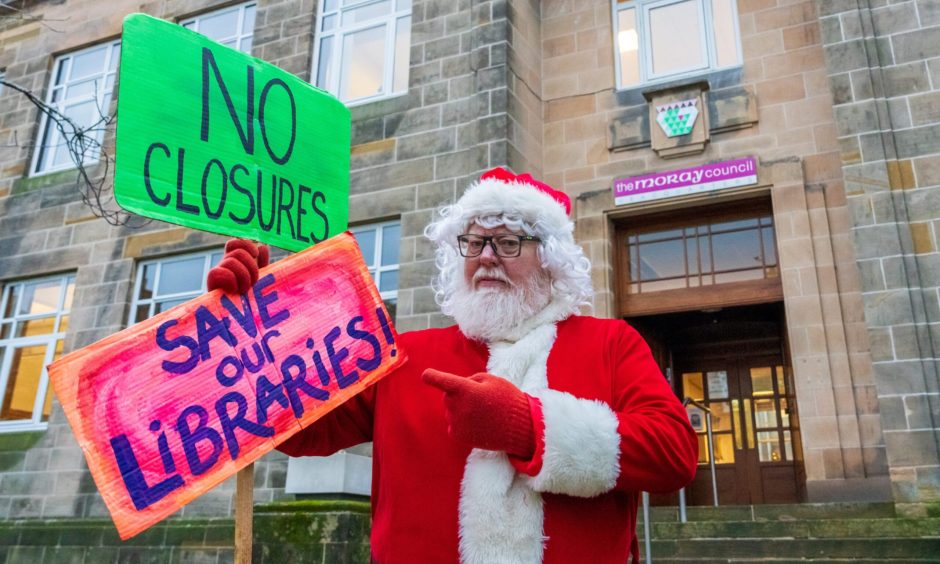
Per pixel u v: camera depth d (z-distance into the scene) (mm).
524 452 1544
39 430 9133
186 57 2258
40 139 10906
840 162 7340
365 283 2027
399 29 9180
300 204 2512
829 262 7105
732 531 5910
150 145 2102
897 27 7062
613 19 9047
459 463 1683
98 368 1646
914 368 6102
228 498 7656
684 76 8430
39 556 8000
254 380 1807
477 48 8383
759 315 8930
